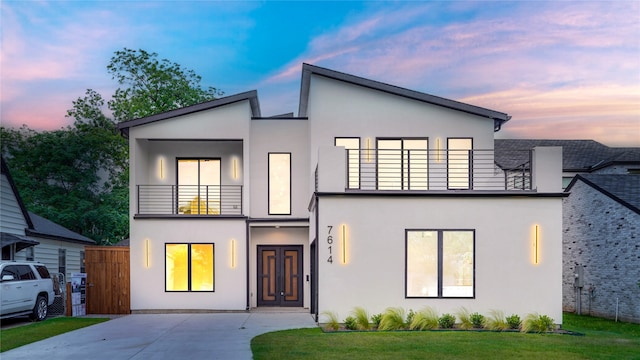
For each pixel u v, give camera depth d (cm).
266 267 1920
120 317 1648
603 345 1043
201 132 1844
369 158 1716
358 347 990
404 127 1734
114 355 967
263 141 1919
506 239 1357
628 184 1980
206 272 1811
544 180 1368
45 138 3269
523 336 1155
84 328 1348
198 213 1928
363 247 1347
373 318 1309
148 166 1952
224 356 938
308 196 1898
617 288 1838
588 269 2023
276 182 1914
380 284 1340
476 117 1739
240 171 1961
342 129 1736
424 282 1350
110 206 3228
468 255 1359
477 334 1177
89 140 3238
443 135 1734
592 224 2005
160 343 1091
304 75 1770
